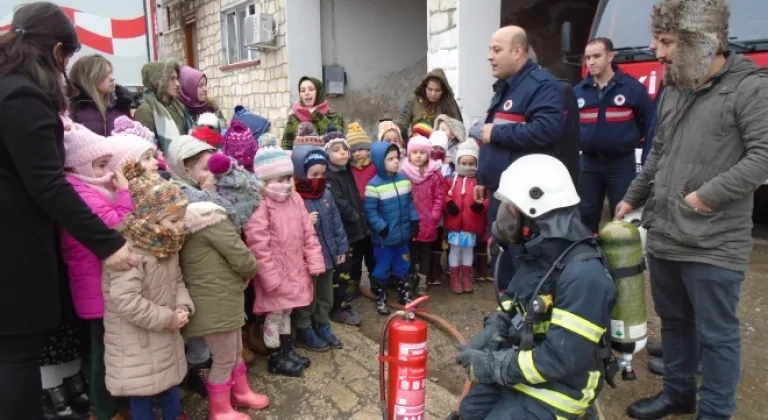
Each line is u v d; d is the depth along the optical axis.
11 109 1.89
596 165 4.44
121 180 2.46
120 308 2.26
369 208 4.05
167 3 13.92
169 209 2.34
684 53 2.28
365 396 2.99
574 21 10.64
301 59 9.50
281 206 3.17
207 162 3.01
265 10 9.99
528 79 3.19
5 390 2.03
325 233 3.54
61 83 2.15
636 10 5.70
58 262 2.41
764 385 3.12
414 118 5.55
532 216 2.00
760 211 6.43
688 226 2.41
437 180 4.45
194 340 3.04
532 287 2.06
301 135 4.59
